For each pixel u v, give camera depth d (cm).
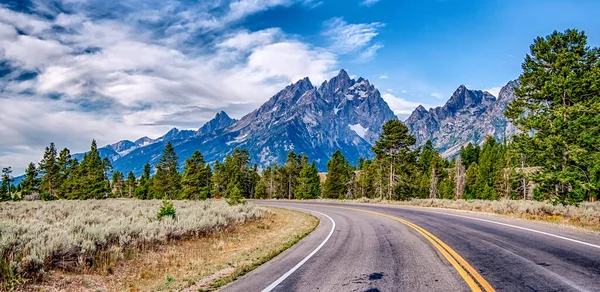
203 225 1441
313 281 688
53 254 821
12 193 7762
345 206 3506
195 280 783
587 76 2222
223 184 7606
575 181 2130
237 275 797
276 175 9019
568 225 1409
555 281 600
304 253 1035
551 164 2298
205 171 7856
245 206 2577
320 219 2280
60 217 1747
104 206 2586
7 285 657
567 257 781
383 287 614
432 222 1661
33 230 962
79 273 816
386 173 5316
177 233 1269
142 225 1251
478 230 1300
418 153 4884
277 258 985
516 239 1055
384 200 4128
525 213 1914
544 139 2278
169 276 822
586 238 1038
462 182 7800
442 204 2989
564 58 2328
